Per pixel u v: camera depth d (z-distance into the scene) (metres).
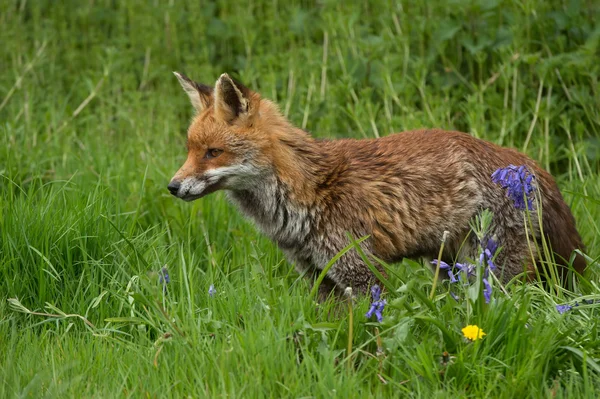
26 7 19.97
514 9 15.07
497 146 10.84
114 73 17.48
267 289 9.41
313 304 8.98
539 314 8.88
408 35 15.96
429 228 10.34
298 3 18.73
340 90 15.44
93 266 10.15
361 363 8.02
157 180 13.26
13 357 8.41
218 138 10.05
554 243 10.41
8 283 9.75
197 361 8.11
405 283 8.82
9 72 17.44
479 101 14.99
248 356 8.02
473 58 15.65
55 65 18.47
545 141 13.79
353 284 10.17
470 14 15.68
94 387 7.94
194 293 9.65
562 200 10.77
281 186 10.12
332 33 16.09
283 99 15.96
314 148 10.35
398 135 10.82
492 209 10.27
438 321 7.88
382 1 16.94
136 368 8.20
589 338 8.09
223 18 18.59
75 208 10.73
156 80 18.28
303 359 7.94
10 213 10.27
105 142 14.98
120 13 19.11
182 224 12.09
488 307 8.06
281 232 10.33
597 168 14.00
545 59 14.58
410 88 15.12
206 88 10.81
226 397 7.44
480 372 7.67
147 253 10.58
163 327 8.88
